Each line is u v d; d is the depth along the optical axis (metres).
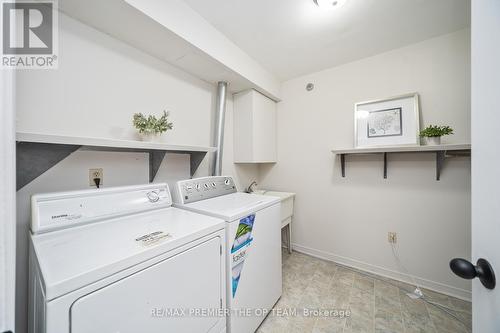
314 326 1.37
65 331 0.54
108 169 1.32
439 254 1.70
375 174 1.99
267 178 2.76
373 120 1.95
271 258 1.51
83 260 0.65
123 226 0.98
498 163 0.43
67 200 0.96
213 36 1.55
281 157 2.63
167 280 0.79
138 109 1.46
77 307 0.56
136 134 1.44
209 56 1.53
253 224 1.30
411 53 1.79
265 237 1.44
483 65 0.48
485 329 0.47
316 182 2.36
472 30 0.52
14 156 0.42
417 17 1.46
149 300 0.73
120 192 1.16
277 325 1.38
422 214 1.77
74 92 1.16
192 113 1.88
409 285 1.80
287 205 2.31
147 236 0.85
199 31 1.43
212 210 1.22
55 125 1.09
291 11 1.39
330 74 2.23
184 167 1.85
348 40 1.73
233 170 2.39
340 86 2.17
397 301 1.60
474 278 0.51
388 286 1.79
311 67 2.21
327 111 2.26
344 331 1.33
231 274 1.11
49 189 1.08
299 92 2.46
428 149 1.53
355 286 1.79
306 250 2.44
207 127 2.04
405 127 1.78
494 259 0.44
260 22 1.50
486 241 0.47
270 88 2.33
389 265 1.93
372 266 2.02
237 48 1.81
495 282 0.44
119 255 0.68
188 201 1.44
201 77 1.93
